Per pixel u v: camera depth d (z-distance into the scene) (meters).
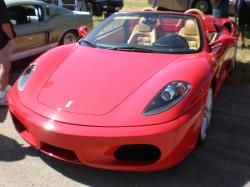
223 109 4.91
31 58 7.01
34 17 6.77
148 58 3.88
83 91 3.32
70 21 7.50
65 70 3.71
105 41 4.37
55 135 3.01
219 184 3.22
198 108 3.24
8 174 3.30
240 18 7.96
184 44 4.21
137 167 3.05
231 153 3.75
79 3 12.10
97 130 2.94
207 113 3.87
